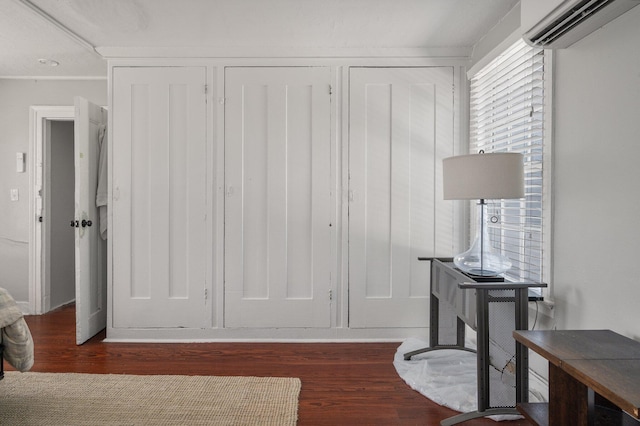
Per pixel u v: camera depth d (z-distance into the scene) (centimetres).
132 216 302
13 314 192
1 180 373
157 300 302
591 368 119
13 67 343
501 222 260
